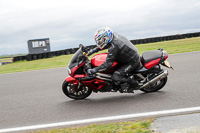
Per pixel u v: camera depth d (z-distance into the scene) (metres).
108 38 4.15
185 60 9.73
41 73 10.26
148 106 4.14
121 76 4.50
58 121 3.84
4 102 5.45
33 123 3.86
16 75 10.60
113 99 4.81
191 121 3.09
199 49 14.59
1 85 8.03
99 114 3.98
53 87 6.63
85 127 3.33
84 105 4.60
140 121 3.35
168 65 4.72
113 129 3.03
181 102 4.20
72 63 4.56
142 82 4.70
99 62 4.43
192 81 5.74
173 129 2.88
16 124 3.89
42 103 5.04
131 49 4.37
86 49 4.54
